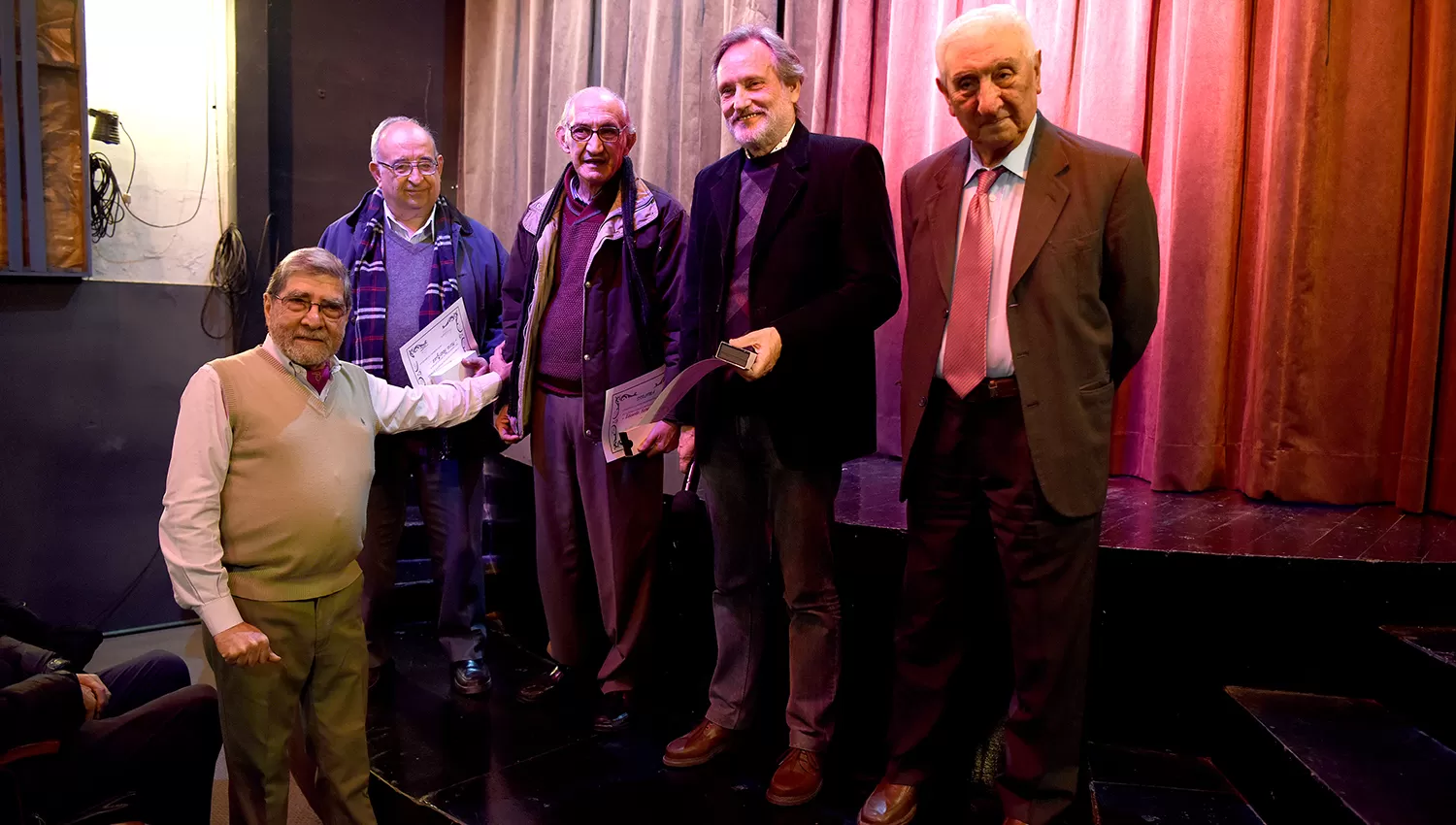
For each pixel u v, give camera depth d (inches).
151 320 143.3
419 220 107.2
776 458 79.4
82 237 133.4
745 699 88.7
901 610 75.9
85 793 70.7
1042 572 67.8
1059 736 69.4
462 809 83.2
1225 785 74.9
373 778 89.1
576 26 151.2
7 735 62.7
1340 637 75.3
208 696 77.7
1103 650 80.7
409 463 108.3
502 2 164.1
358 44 159.2
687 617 107.1
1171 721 79.9
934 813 80.3
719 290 80.1
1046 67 107.3
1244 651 77.4
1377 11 89.6
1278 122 93.7
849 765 89.0
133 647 138.5
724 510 84.0
